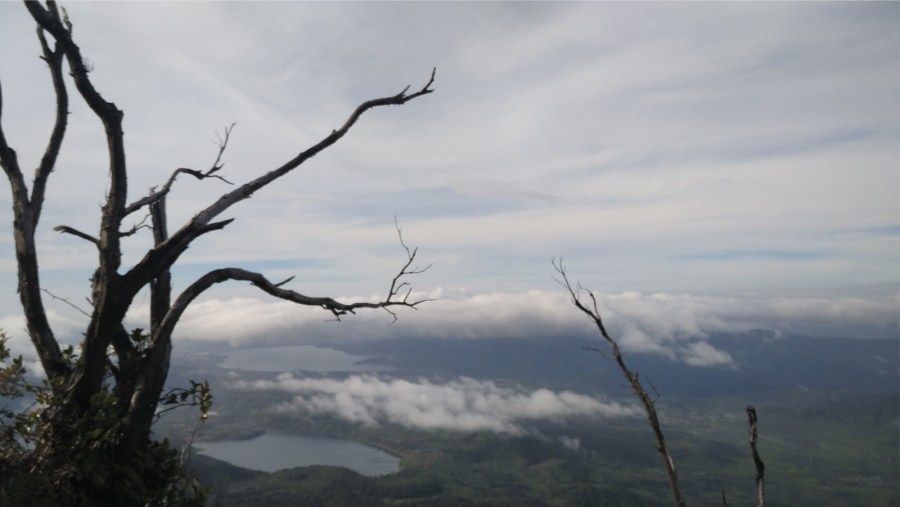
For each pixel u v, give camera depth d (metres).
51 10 5.72
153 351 5.95
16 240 6.07
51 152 6.60
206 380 6.61
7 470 5.03
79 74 5.57
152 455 6.12
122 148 5.91
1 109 6.19
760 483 2.24
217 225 6.03
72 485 5.31
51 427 5.31
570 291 2.85
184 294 6.09
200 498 6.07
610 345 2.69
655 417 2.49
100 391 5.54
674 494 2.38
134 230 6.89
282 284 6.55
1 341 6.10
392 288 6.40
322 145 6.70
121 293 5.69
